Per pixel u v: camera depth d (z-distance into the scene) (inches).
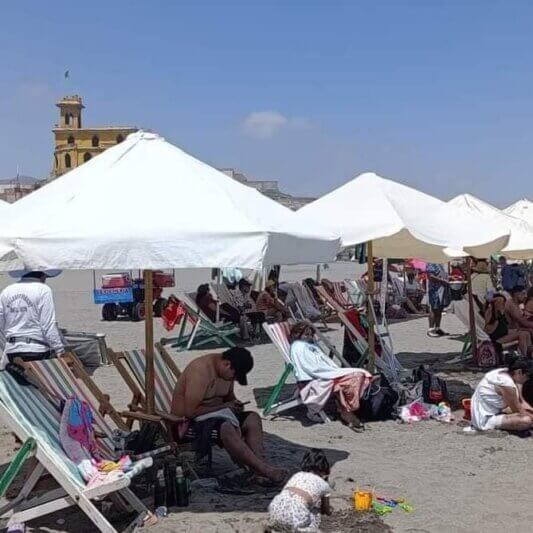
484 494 229.3
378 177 341.7
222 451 272.7
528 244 438.6
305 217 235.9
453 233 328.2
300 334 332.2
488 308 432.5
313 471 205.5
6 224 200.1
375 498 222.5
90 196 204.1
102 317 726.5
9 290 254.7
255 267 185.6
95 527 203.8
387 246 393.4
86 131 3735.2
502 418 295.9
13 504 198.5
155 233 186.1
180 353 512.4
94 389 235.5
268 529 198.1
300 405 342.0
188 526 202.2
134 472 199.8
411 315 725.9
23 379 213.0
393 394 322.3
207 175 220.4
